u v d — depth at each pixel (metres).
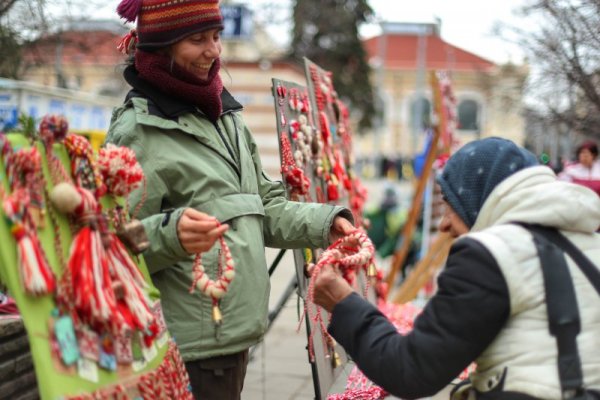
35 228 1.54
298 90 3.25
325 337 2.84
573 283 1.65
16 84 5.55
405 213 9.94
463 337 1.64
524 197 1.73
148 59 2.20
